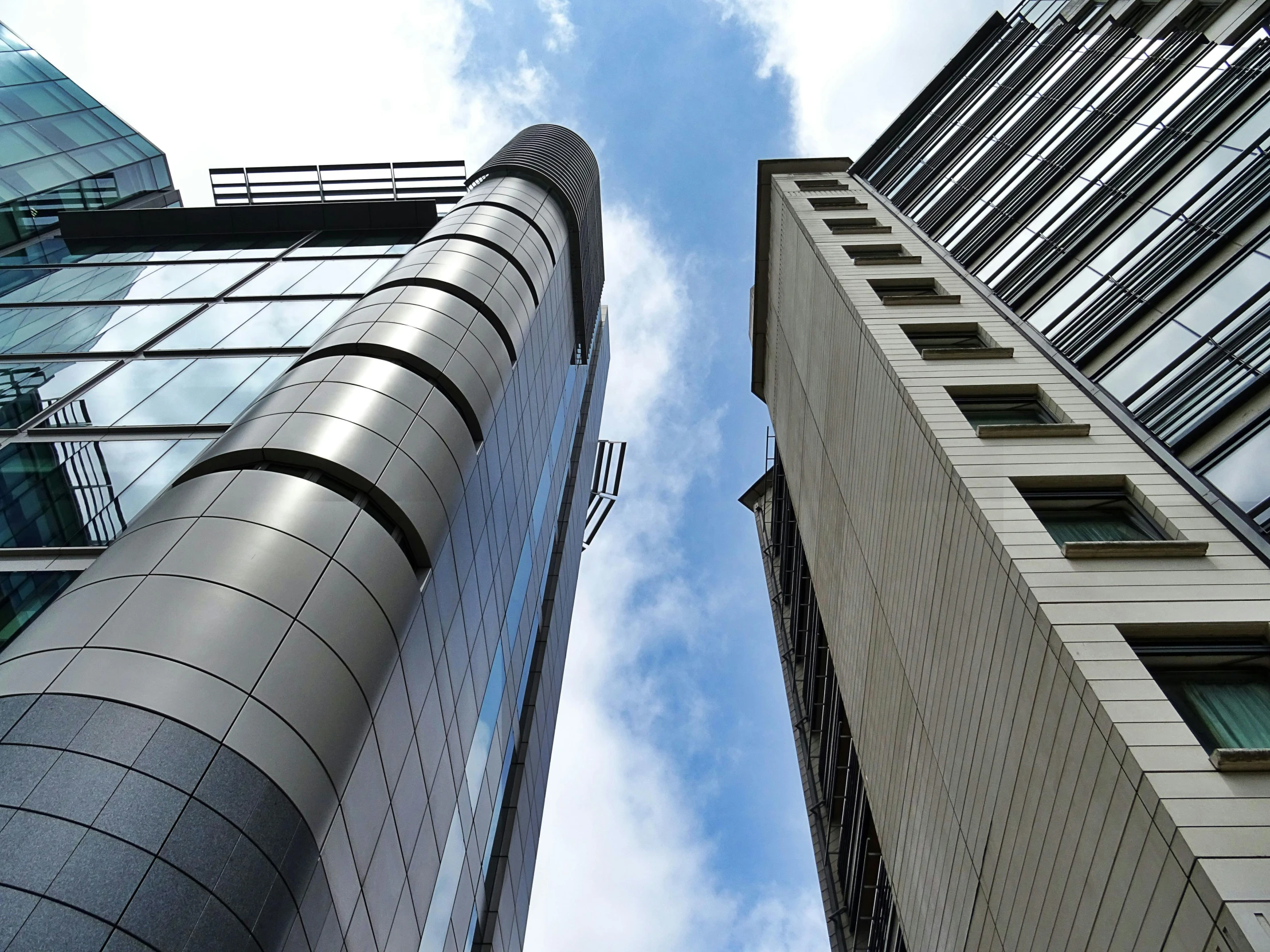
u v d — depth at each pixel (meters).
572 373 42.19
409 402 17.59
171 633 11.47
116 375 24.78
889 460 22.88
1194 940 9.57
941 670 18.89
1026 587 14.18
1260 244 18.47
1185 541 14.36
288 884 10.62
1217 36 25.64
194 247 37.72
